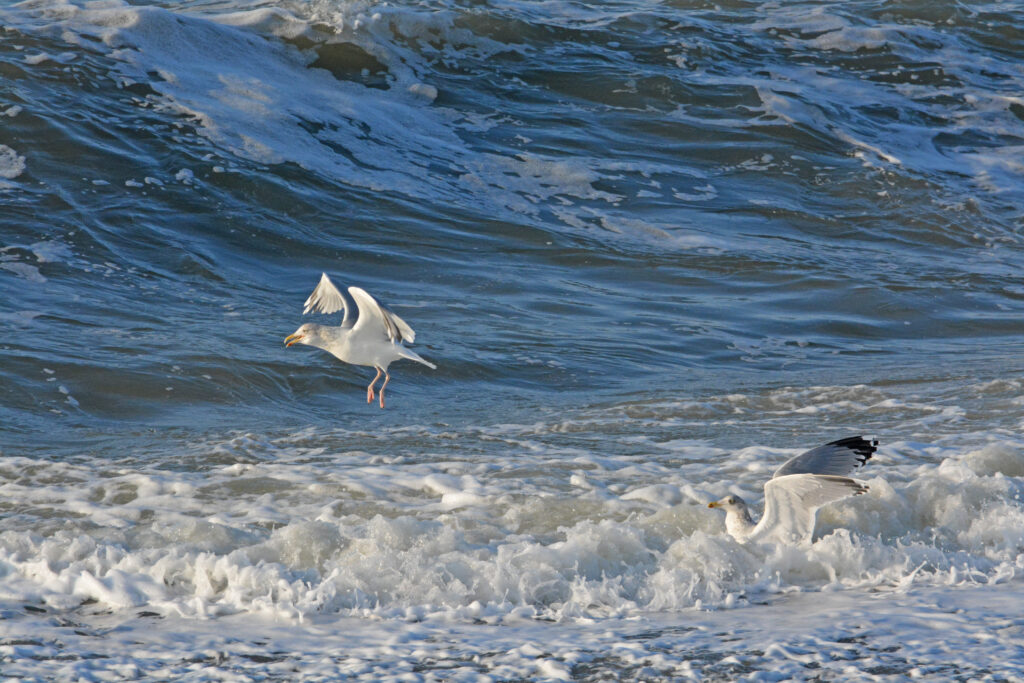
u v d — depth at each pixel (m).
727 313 19.97
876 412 14.50
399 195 23.81
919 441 12.95
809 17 35.75
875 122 30.42
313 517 10.16
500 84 30.06
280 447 12.73
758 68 32.53
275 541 8.89
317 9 31.09
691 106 29.98
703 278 21.62
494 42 31.81
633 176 26.45
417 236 22.20
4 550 8.69
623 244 22.95
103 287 18.38
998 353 18.58
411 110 28.11
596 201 25.06
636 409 14.73
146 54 27.02
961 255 24.16
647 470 11.77
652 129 28.84
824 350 18.52
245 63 28.17
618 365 17.09
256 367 15.70
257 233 21.41
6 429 13.06
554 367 16.80
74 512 10.23
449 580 8.23
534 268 21.52
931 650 6.75
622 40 33.03
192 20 29.11
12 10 27.97
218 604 7.85
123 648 6.99
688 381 16.41
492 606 7.79
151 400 14.42
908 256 23.78
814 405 14.92
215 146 24.02
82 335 16.27
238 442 12.81
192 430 13.43
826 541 8.72
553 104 29.55
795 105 30.33
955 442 12.83
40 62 25.44
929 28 35.81
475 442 13.02
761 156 27.94
